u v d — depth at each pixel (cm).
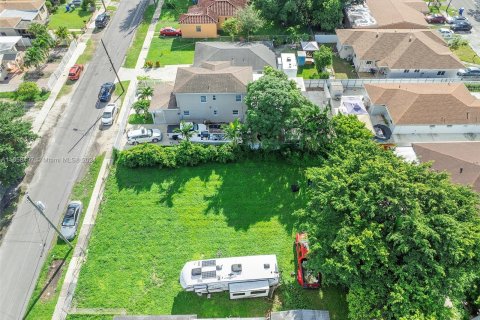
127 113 5372
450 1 7694
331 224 3206
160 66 6219
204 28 6775
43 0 7294
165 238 3981
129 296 3541
